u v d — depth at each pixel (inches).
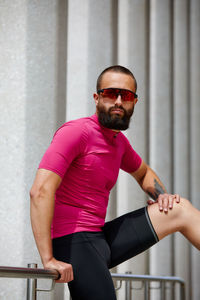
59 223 69.0
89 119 71.4
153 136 177.6
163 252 175.9
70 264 64.4
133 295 149.1
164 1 187.6
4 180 100.8
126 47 155.6
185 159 205.5
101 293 66.3
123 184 146.7
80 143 68.1
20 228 101.1
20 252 100.4
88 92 127.1
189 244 201.8
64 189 69.7
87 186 69.8
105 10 137.9
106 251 70.8
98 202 71.1
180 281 128.3
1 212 99.5
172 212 74.0
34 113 107.5
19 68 106.3
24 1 109.1
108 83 72.1
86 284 66.4
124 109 71.8
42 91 110.0
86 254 67.6
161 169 179.2
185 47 211.0
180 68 207.8
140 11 163.0
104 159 70.9
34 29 110.1
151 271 170.9
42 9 112.4
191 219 73.1
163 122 181.8
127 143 81.8
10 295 96.9
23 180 103.3
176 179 200.8
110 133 72.1
